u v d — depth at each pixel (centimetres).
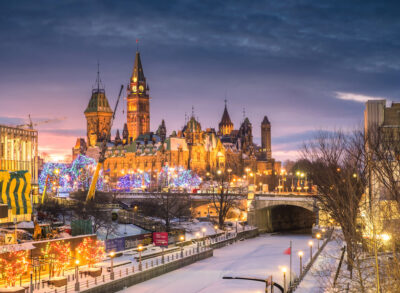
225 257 13325
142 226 16212
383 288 5650
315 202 15800
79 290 8075
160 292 9231
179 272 11031
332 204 8406
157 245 11731
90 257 9962
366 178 7856
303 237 17812
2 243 8938
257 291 8662
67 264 9456
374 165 6625
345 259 10494
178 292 9219
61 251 9194
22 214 12500
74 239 9656
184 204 19112
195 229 16900
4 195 12069
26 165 14688
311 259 11119
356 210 7425
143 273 9988
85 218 14938
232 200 19138
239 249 14850
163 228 15750
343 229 7519
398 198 6184
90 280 8875
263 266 11588
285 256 13100
